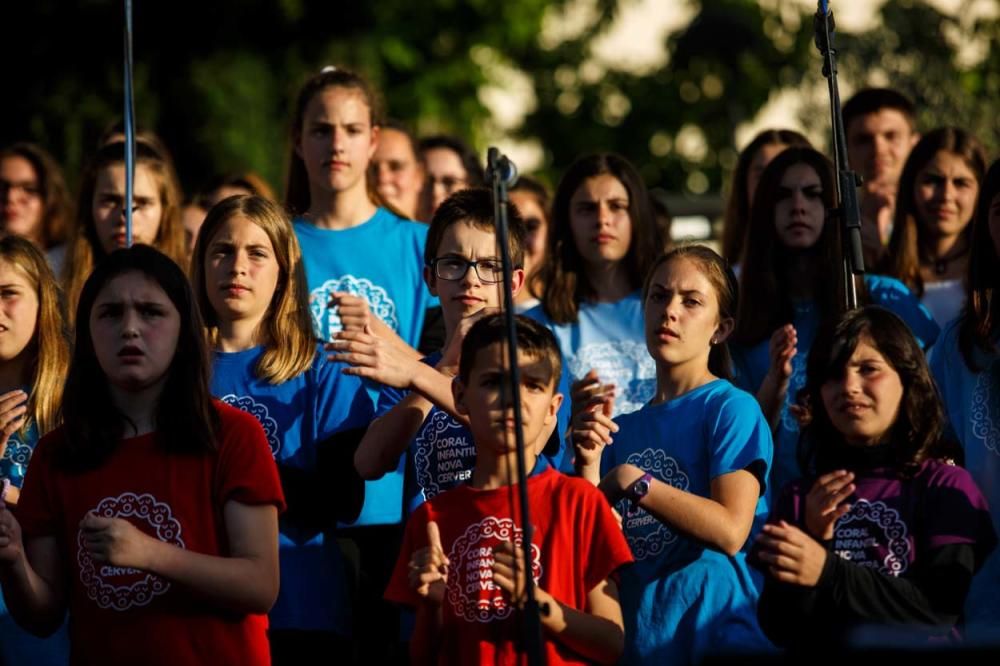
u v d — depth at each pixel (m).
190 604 9.60
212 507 9.75
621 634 9.93
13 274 11.78
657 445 11.41
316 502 11.57
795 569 9.80
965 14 22.98
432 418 11.91
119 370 9.75
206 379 9.96
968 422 12.09
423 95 35.56
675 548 11.13
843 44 23.00
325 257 14.12
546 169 37.12
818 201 13.45
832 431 10.66
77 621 9.70
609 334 13.93
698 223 20.94
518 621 9.45
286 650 11.34
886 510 10.34
